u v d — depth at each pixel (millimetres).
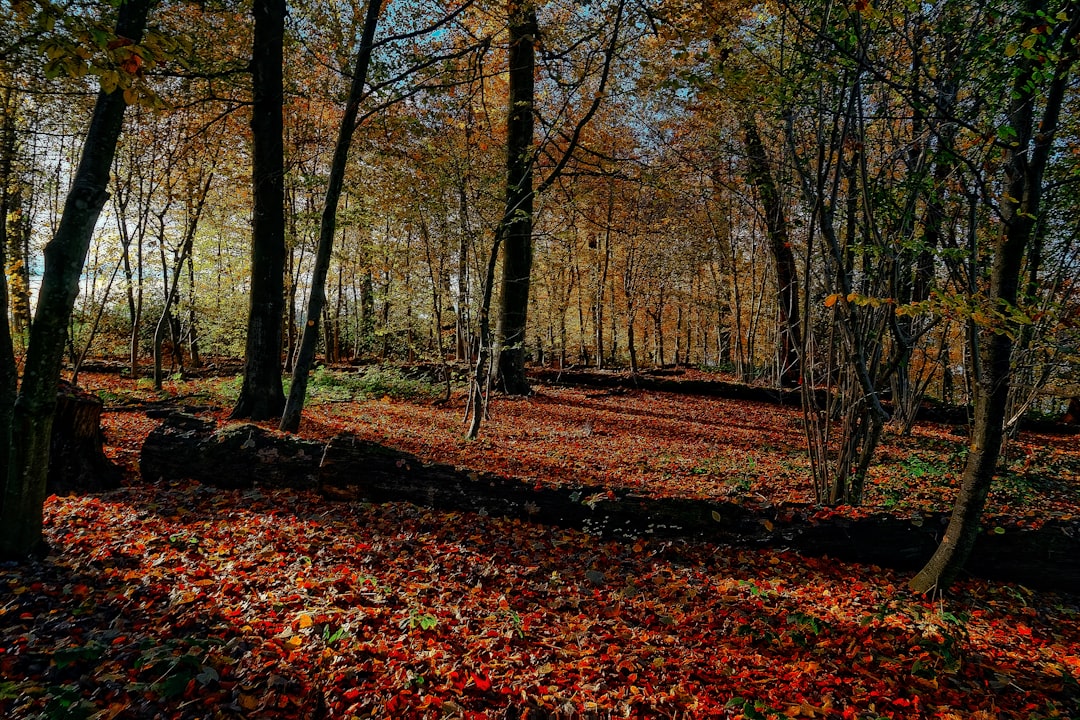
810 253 6215
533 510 5957
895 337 6027
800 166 6203
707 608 4527
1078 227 6762
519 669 3533
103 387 13391
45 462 4113
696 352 40812
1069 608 4820
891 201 6020
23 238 12977
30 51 6113
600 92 7727
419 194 12016
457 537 5473
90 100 11148
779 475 8703
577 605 4469
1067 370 6637
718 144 7953
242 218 19812
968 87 5391
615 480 7684
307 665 3260
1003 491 7980
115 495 5715
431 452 8586
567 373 19297
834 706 3400
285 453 6270
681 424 13141
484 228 10359
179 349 18969
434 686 3242
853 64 5074
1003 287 4223
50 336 3908
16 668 2902
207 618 3602
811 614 4449
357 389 15422
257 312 9953
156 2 4027
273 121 9883
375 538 5230
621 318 32750
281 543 4887
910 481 8461
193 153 14617
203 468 6262
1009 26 4605
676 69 7305
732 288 28438
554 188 11102
